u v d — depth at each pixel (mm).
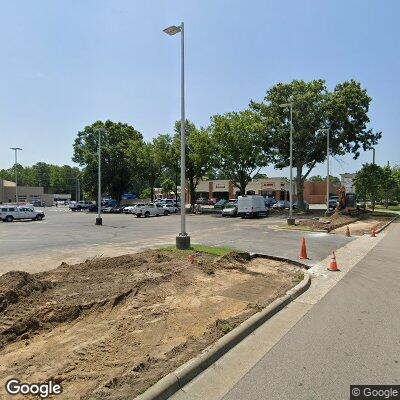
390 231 25906
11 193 94938
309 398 4242
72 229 27359
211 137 49250
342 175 47312
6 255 14586
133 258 12188
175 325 6566
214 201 79375
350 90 44406
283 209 55438
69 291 8352
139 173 63844
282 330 6488
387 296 8773
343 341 5934
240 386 4527
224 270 11438
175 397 4293
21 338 6016
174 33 15812
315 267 12492
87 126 67125
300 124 44625
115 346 5629
